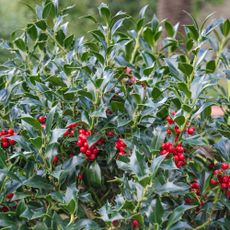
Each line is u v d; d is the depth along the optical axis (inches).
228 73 167.6
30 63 198.2
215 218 171.6
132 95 159.0
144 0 563.2
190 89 152.6
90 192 166.6
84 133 156.4
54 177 152.7
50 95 168.6
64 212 164.6
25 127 152.6
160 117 167.0
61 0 437.1
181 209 138.8
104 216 137.9
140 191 135.9
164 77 187.2
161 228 144.9
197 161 166.4
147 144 158.2
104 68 164.1
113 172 171.0
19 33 444.1
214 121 182.7
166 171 155.9
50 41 210.8
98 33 190.2
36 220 155.9
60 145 162.6
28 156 149.4
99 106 156.9
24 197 149.7
